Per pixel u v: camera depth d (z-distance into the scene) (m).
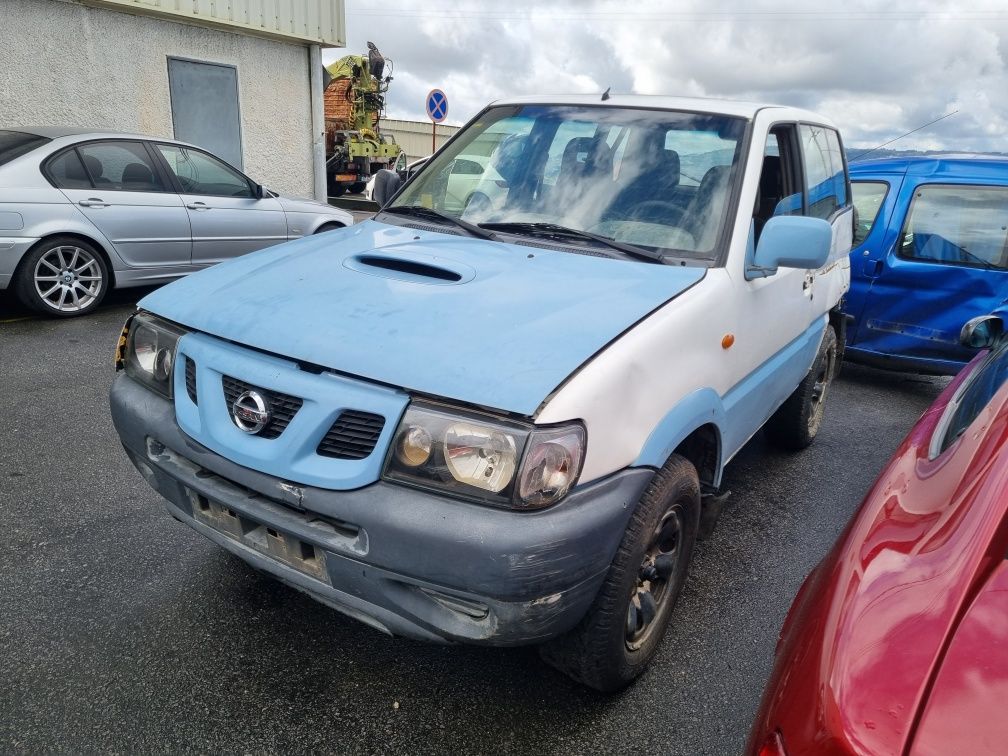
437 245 2.88
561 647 2.30
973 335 3.00
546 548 1.87
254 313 2.34
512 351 2.05
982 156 6.02
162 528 3.35
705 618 3.00
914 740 1.10
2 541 3.18
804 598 1.75
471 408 1.92
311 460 2.04
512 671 2.61
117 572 3.01
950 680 1.16
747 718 2.46
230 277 2.70
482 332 2.14
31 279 6.37
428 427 1.93
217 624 2.75
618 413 2.09
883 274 6.07
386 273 2.60
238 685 2.46
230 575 3.04
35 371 5.27
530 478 1.87
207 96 10.84
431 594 2.00
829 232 2.76
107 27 9.62
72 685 2.41
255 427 2.14
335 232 3.23
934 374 6.06
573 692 2.53
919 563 1.38
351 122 20.30
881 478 2.00
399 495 1.93
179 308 2.52
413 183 3.64
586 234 2.94
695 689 2.58
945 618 1.25
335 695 2.45
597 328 2.21
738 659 2.75
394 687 2.50
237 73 11.09
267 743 2.24
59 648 2.57
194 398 2.37
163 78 10.30
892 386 6.56
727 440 2.93
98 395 4.89
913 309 5.96
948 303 5.82
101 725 2.26
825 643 1.33
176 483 2.41
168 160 7.23
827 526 3.86
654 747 2.32
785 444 4.77
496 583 1.86
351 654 2.64
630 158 3.17
